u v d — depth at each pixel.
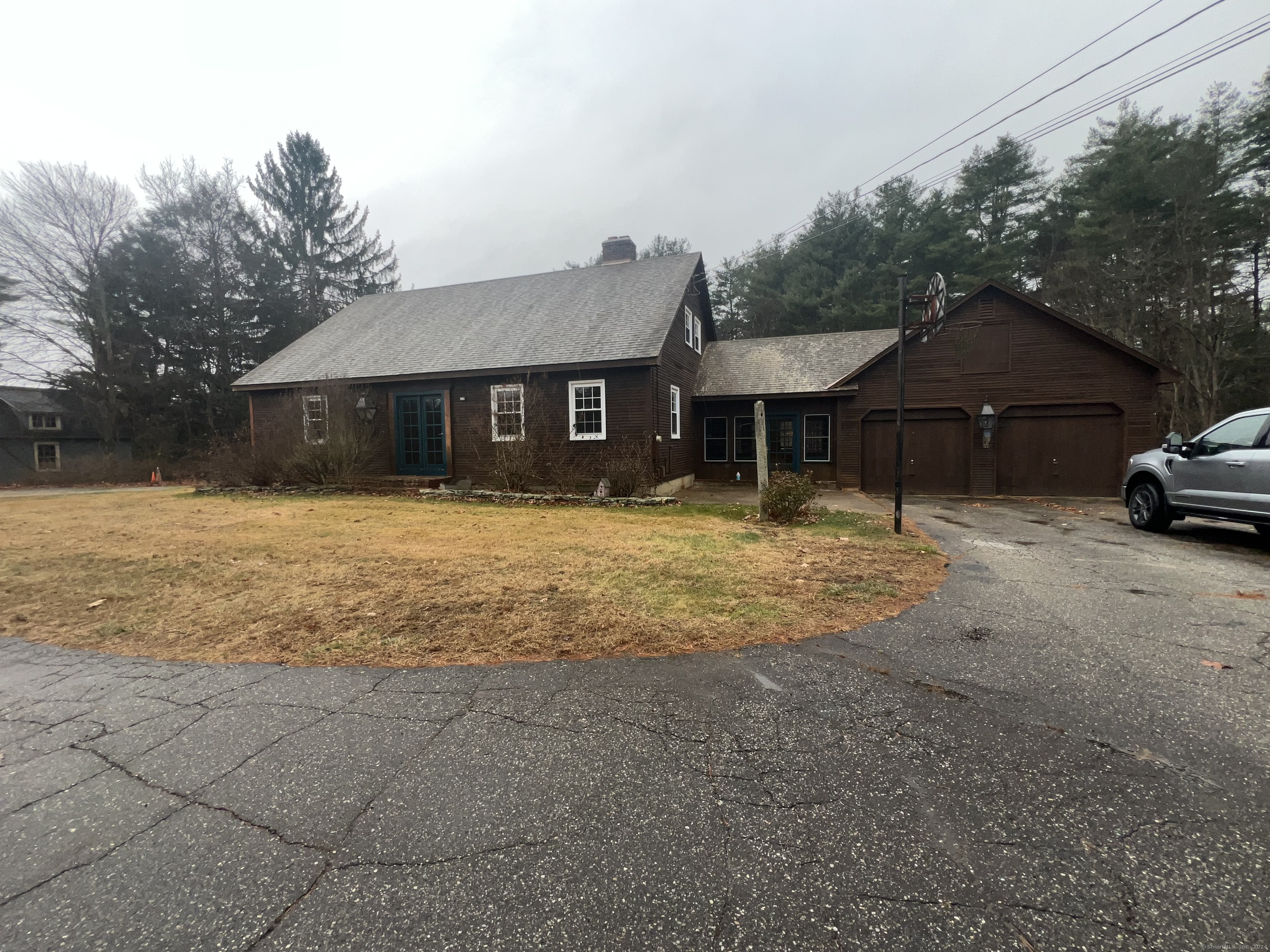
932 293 7.94
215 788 2.22
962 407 13.73
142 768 2.37
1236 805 2.05
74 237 23.92
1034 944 1.48
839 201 29.17
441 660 3.46
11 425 27.44
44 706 2.96
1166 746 2.45
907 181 27.73
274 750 2.50
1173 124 22.47
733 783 2.21
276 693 3.06
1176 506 7.52
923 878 1.71
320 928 1.55
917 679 3.14
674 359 14.63
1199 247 19.92
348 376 14.77
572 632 3.88
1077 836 1.89
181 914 1.61
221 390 27.81
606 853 1.83
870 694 2.96
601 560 5.89
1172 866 1.75
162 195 26.73
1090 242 22.44
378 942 1.51
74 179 23.70
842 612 4.27
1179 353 20.80
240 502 11.57
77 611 4.52
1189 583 5.14
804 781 2.21
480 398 13.97
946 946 1.47
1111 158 22.69
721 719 2.71
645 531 7.70
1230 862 1.76
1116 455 12.90
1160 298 20.73
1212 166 19.47
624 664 3.36
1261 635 3.79
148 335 26.64
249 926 1.56
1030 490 13.43
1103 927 1.53
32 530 8.23
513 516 9.28
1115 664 3.34
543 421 12.77
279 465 13.70
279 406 15.87
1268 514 6.30
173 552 6.51
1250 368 21.17
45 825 2.00
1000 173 27.34
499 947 1.49
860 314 26.25
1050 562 6.01
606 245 18.41
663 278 15.63
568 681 3.15
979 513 10.18
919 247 27.11
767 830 1.93
